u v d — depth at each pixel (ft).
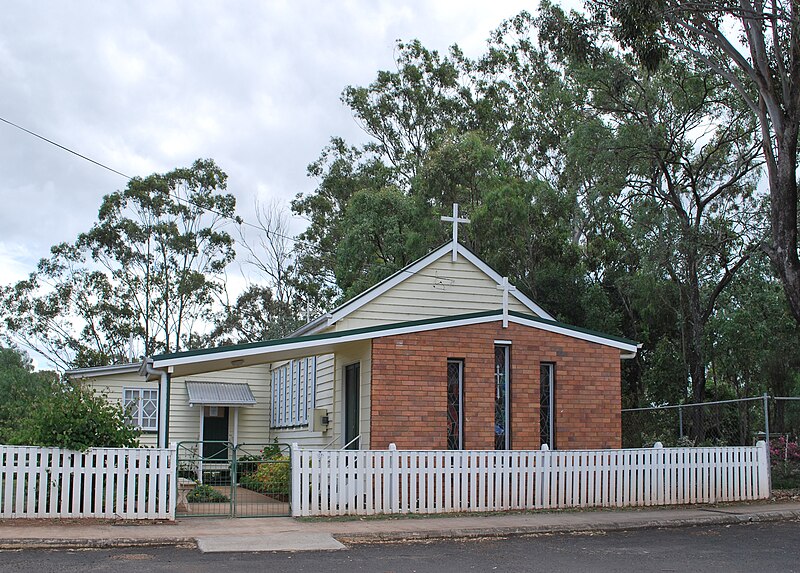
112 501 41.09
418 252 110.93
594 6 68.90
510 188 101.04
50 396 45.06
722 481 53.16
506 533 40.45
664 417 79.97
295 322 149.07
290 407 79.00
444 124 146.51
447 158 112.88
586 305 102.47
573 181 106.22
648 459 51.13
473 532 39.99
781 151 61.00
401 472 45.68
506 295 54.08
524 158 137.39
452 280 69.26
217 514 44.68
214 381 89.30
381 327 51.03
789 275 59.98
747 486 53.88
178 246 151.53
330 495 44.37
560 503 48.55
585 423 54.95
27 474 41.55
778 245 60.80
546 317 71.77
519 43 147.02
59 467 40.70
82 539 35.24
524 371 53.88
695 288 86.33
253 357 57.26
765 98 61.72
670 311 95.20
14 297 150.10
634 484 50.52
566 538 39.78
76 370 80.33
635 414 78.95
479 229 101.50
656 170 94.43
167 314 154.30
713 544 38.01
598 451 49.90
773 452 67.21
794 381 93.35
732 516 46.03
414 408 50.93
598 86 95.04
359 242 116.47
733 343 85.81
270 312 160.76
